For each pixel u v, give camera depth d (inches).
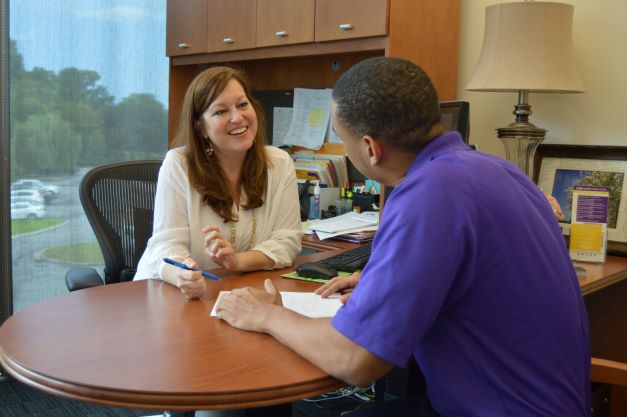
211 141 74.1
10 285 116.5
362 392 107.7
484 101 102.4
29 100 118.0
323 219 107.1
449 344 43.4
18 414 100.3
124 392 37.9
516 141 86.5
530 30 80.7
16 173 118.0
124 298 57.8
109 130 129.1
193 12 124.2
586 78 91.7
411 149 44.3
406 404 52.3
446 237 39.6
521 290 41.5
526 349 42.1
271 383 39.4
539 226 43.4
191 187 72.8
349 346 40.4
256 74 134.5
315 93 122.2
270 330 46.6
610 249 83.2
